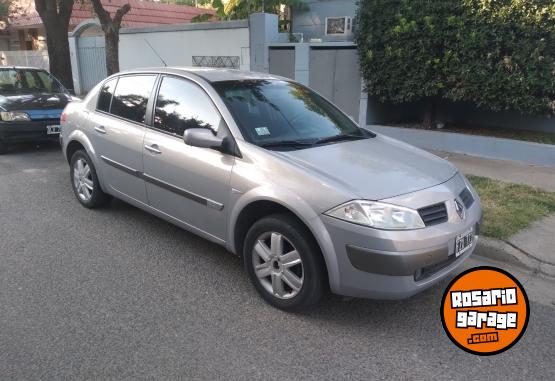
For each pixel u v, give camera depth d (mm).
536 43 7023
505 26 7133
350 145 4043
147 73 4816
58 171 7434
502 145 7777
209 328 3330
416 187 3361
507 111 8977
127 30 14023
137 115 4746
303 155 3635
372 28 8664
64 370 2863
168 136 4328
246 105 4105
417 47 8094
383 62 8578
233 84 4305
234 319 3447
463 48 7539
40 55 17750
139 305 3609
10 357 2973
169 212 4426
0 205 5801
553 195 5895
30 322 3348
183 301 3680
